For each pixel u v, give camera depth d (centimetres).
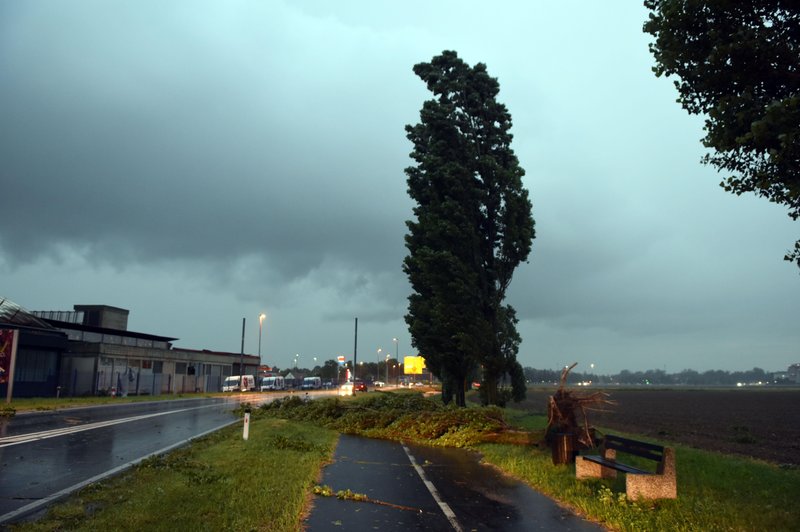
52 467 1166
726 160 817
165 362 5912
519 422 2408
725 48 747
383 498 943
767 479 1116
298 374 17500
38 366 4234
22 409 2745
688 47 807
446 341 2775
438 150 2648
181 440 1688
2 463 1209
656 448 900
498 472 1226
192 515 734
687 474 1133
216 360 7231
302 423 2345
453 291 2477
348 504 888
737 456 1777
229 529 679
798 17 762
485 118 2689
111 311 6488
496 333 2491
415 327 2962
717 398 8006
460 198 2588
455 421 1767
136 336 6009
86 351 4706
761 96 766
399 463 1348
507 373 2505
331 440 1784
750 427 3162
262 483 955
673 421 3497
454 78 2731
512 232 2498
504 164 2675
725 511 794
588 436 1227
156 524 692
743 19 775
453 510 867
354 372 6525
